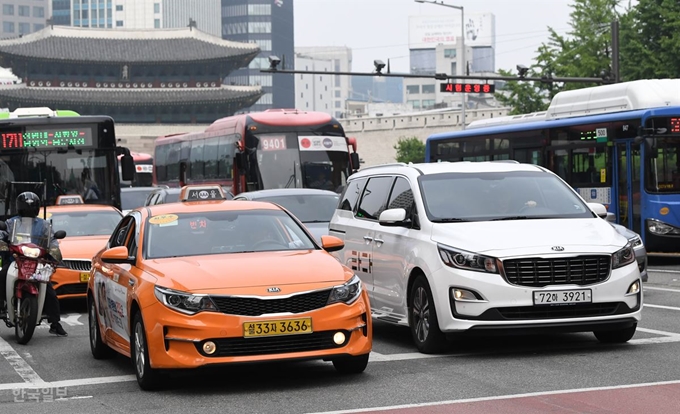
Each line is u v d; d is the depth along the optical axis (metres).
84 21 184.75
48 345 13.80
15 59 115.69
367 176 13.95
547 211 11.95
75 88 115.38
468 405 8.59
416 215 11.97
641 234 25.03
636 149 25.16
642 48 46.53
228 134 34.22
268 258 10.15
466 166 12.76
